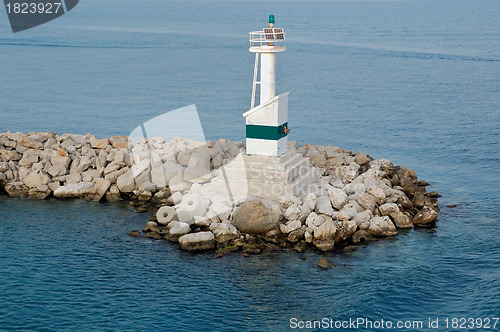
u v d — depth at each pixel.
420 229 35.25
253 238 32.53
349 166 40.53
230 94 84.75
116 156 40.03
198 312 25.89
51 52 128.38
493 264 30.69
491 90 88.94
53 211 36.69
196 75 101.31
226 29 193.25
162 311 25.89
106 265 29.88
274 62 35.75
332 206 35.38
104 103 78.00
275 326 24.97
